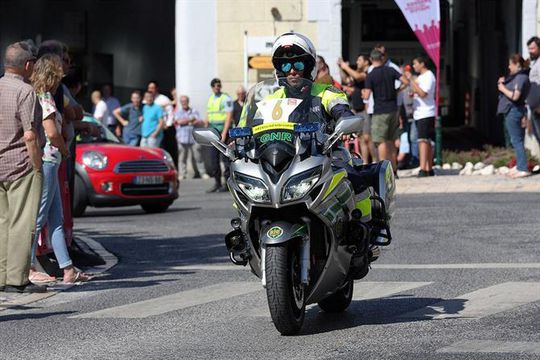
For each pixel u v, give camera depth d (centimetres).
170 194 4872
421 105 5450
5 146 2634
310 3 7006
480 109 8988
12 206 2664
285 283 2011
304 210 2048
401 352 1917
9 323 2312
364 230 2112
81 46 8350
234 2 7081
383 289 2570
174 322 2261
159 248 3516
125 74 8781
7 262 2680
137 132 6588
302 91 2139
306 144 2045
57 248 2845
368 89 5247
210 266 3067
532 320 2152
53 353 2009
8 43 7881
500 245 3244
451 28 9081
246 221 2064
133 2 8800
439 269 2831
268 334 2116
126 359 1941
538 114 5066
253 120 2116
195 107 7156
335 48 7000
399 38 8056
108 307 2472
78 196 4750
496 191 4872
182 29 7131
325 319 2258
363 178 2247
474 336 2025
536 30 6900
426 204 4425
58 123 2831
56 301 2580
